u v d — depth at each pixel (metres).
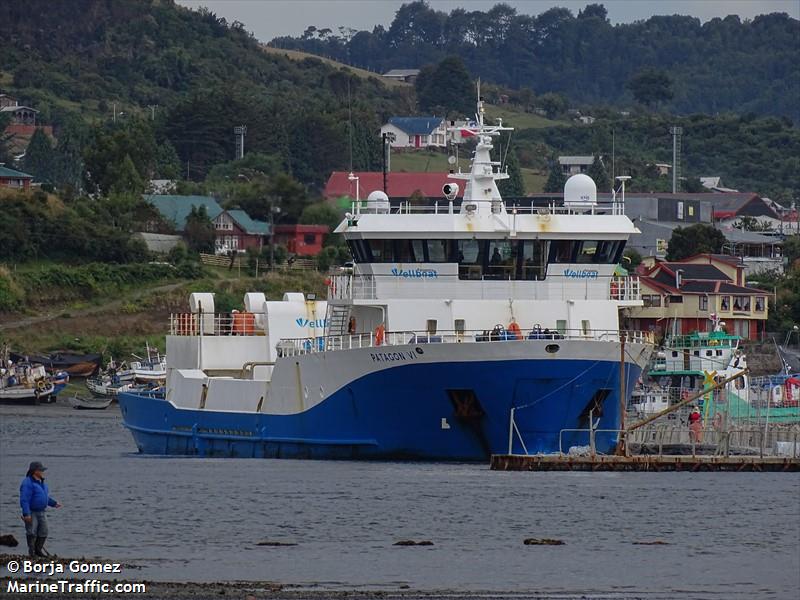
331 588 156.12
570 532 186.62
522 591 156.75
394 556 172.12
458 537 182.38
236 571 164.00
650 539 183.25
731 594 158.38
